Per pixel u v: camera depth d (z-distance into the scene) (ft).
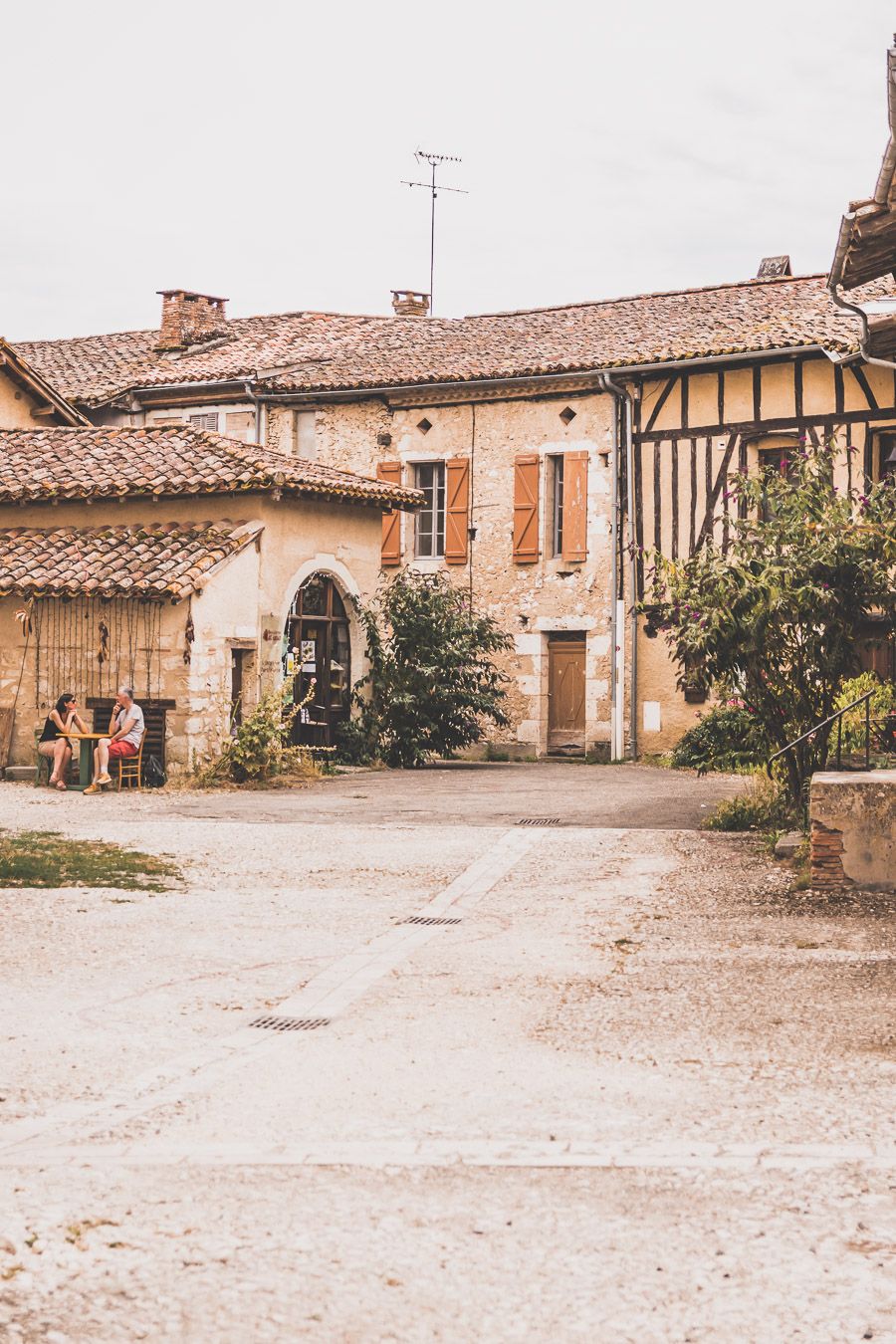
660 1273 14.51
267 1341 13.28
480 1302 13.94
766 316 81.66
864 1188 16.57
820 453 47.29
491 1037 23.62
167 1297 14.14
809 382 76.48
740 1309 13.76
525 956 29.73
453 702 73.87
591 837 44.16
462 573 87.45
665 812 49.57
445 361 89.25
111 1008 25.96
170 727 61.72
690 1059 22.00
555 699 85.25
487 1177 17.11
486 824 47.67
